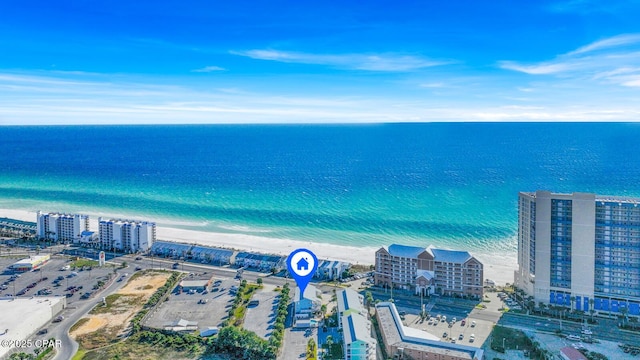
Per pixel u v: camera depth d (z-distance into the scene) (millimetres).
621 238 196250
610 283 199750
